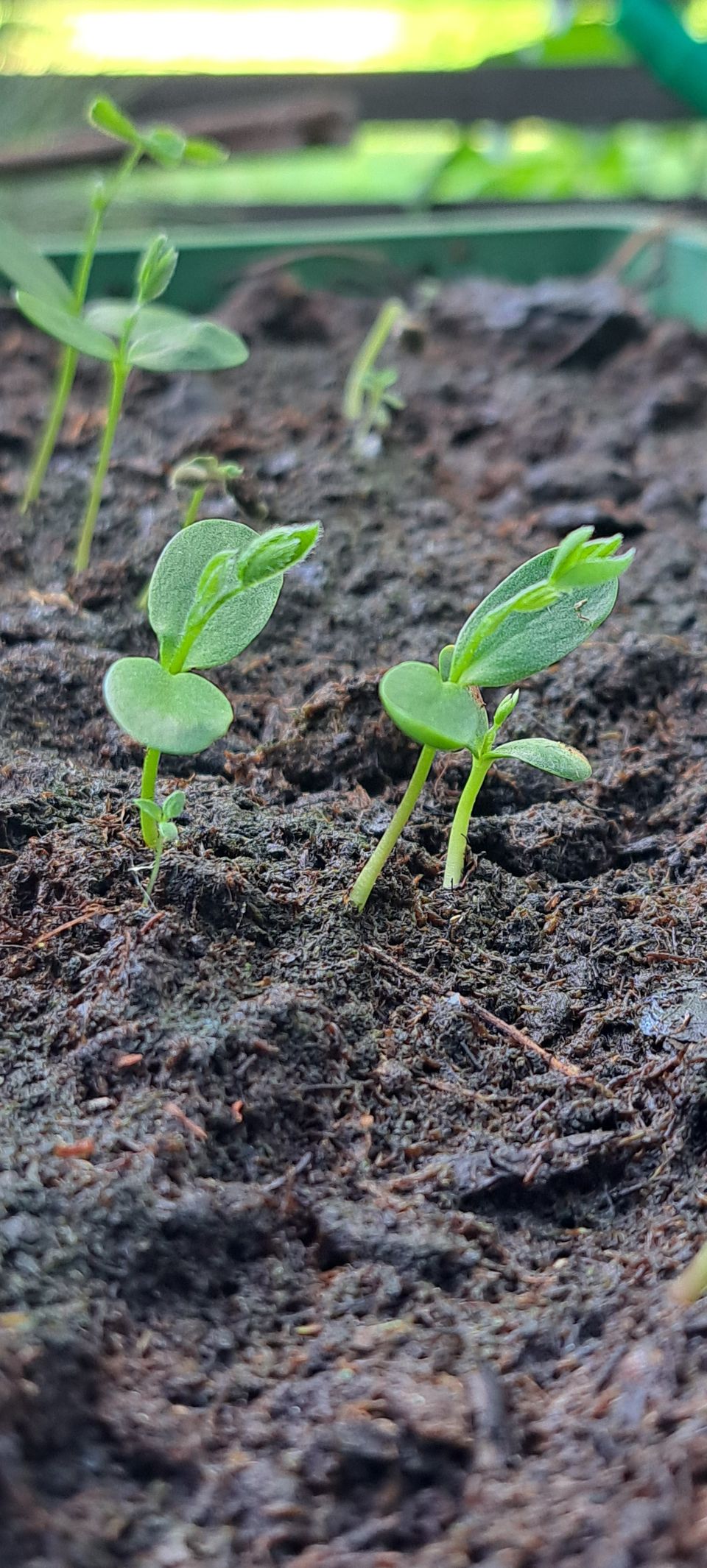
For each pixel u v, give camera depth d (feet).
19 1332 0.41
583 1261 0.48
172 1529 0.40
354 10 1.85
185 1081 0.50
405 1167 0.51
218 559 0.50
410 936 0.59
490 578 0.85
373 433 1.01
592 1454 0.41
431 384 1.10
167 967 0.54
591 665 0.78
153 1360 0.43
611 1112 0.52
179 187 1.46
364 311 1.21
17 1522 0.38
